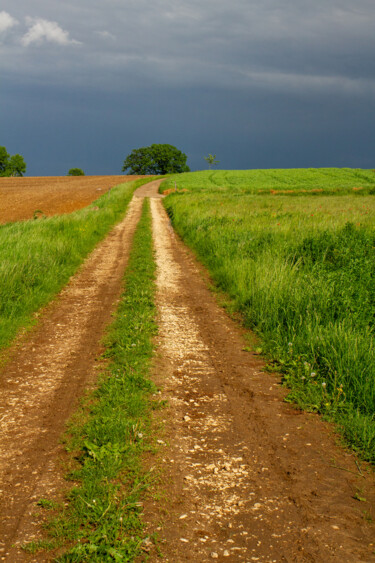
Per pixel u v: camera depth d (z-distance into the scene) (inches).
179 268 489.7
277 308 272.8
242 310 311.1
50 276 389.7
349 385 178.9
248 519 110.0
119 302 336.2
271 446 145.4
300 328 241.9
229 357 231.0
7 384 197.2
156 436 150.2
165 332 269.9
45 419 164.2
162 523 108.3
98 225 802.2
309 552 98.5
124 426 150.7
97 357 227.5
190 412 169.9
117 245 657.6
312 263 373.1
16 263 363.9
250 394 186.5
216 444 146.8
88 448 137.0
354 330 211.3
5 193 2097.7
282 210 910.4
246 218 734.5
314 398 175.5
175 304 339.9
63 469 132.1
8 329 262.7
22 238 491.2
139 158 5108.3
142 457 137.3
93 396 181.2
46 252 451.2
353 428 151.5
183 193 1784.0
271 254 409.4
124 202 1438.2
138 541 101.1
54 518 110.0
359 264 328.2
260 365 220.1
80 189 2277.3
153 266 484.7
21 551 99.8
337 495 119.9
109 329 272.4
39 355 233.5
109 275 450.3
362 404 165.5
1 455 140.8
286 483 125.5
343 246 402.6
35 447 144.9
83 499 114.0
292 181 2474.2
